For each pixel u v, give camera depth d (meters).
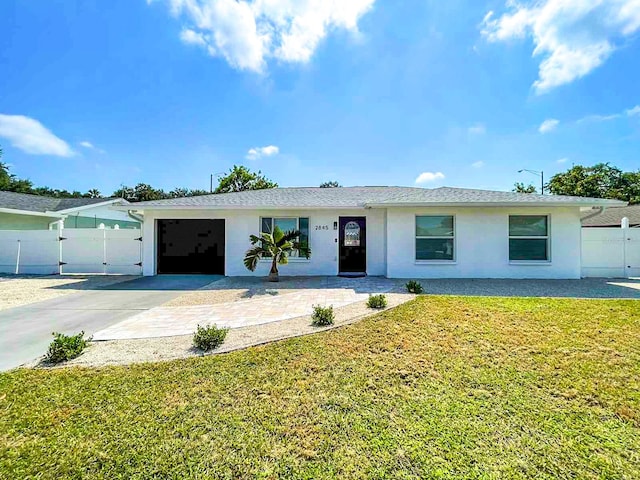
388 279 11.09
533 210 10.98
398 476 2.25
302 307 7.16
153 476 2.24
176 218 12.81
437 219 11.27
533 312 6.29
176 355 4.40
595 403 3.23
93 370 3.91
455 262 11.15
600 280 10.73
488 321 5.77
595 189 34.69
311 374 3.84
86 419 2.90
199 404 3.16
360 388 3.52
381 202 10.63
